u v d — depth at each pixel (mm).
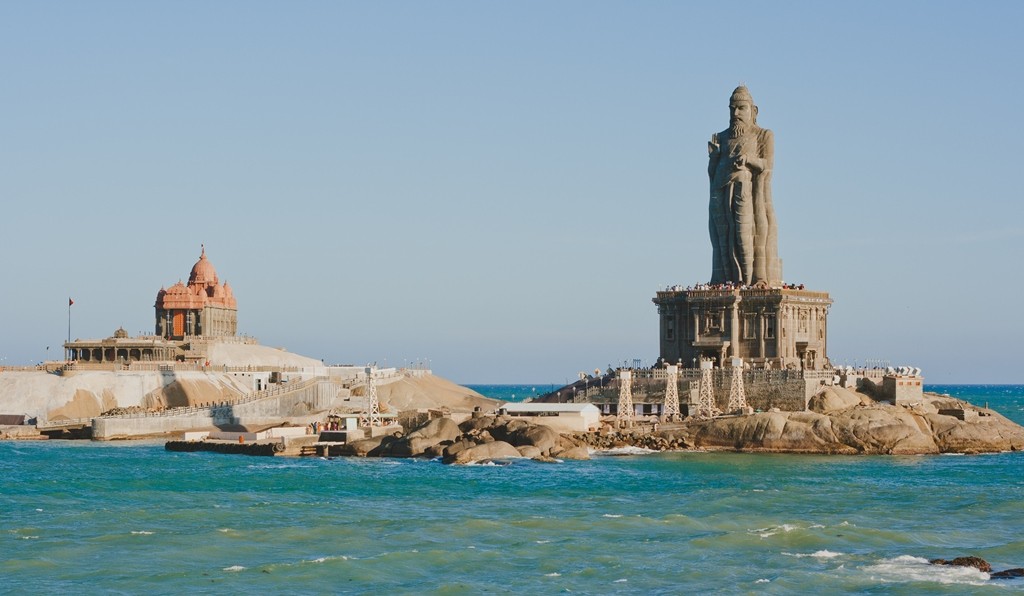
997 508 148750
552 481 172375
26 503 148125
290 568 113312
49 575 110375
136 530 130375
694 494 158750
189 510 142875
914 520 140500
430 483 169625
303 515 140750
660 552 121625
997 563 119062
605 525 134625
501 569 114500
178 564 115000
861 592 107312
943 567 115750
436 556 118812
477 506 148500
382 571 113062
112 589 106000
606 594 106375
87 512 140625
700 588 108312
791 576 112125
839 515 142750
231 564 115500
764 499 154625
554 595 105812
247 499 153250
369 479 174000
